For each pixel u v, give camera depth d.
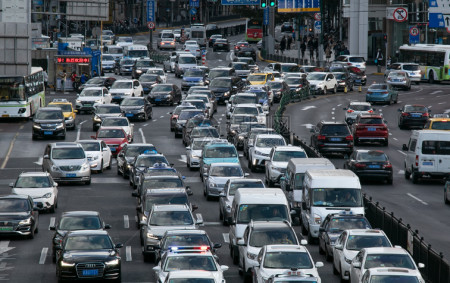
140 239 84.38
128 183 121.00
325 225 77.19
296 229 91.75
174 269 62.19
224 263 77.00
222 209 94.31
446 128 138.00
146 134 163.12
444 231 86.88
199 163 128.50
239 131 150.00
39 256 79.19
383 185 116.38
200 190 114.69
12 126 175.12
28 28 177.75
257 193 80.81
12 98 177.88
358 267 61.59
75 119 185.75
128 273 72.38
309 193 85.12
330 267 73.62
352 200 84.06
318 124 139.12
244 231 73.94
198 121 152.00
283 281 58.59
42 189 99.50
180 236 69.38
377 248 62.59
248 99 177.00
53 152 120.62
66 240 70.62
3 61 176.62
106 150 132.88
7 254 79.88
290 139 142.38
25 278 70.75
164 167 106.12
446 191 102.56
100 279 67.88
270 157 117.75
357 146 148.00
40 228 91.81
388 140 156.50
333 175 85.94
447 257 74.69
